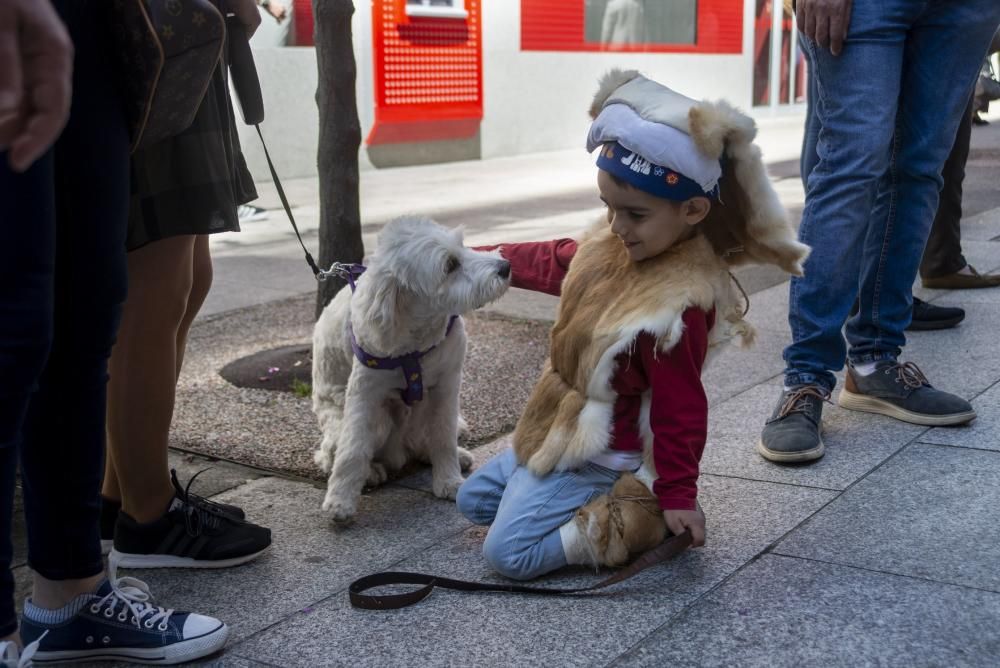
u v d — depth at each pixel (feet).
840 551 8.57
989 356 13.70
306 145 39.42
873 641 7.17
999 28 11.53
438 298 9.41
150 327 8.29
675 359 8.02
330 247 14.98
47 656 7.30
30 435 6.85
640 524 8.24
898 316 11.92
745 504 9.63
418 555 9.09
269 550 9.22
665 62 55.62
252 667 7.27
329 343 10.74
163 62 6.66
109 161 6.62
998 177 32.55
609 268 8.65
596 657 7.16
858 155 10.75
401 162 43.29
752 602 7.82
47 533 7.08
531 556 8.33
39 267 5.83
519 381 14.32
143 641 7.31
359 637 7.61
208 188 8.25
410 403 10.07
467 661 7.20
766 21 63.10
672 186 7.87
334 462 10.12
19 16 4.82
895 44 10.66
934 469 10.19
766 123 60.80
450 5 43.65
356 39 40.01
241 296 20.85
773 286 19.13
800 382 11.10
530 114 48.73
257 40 37.04
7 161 5.58
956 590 7.82
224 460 11.62
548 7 48.39
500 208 31.48
